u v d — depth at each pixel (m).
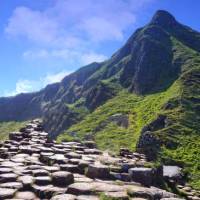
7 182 13.02
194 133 88.19
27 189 12.52
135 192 12.15
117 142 97.81
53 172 14.02
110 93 161.62
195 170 66.12
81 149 22.25
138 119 115.38
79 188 11.88
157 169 18.14
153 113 111.19
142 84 154.88
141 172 14.86
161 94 132.38
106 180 14.20
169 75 154.38
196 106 104.75
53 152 19.98
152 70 160.00
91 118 131.38
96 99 164.50
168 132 86.31
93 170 14.47
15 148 21.02
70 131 121.25
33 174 13.97
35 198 11.61
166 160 69.81
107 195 11.45
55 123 172.25
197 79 121.00
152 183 16.02
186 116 97.62
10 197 11.51
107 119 123.69
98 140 105.44
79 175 14.69
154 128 94.50
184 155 73.81
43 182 12.87
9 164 16.12
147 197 12.06
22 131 30.34
